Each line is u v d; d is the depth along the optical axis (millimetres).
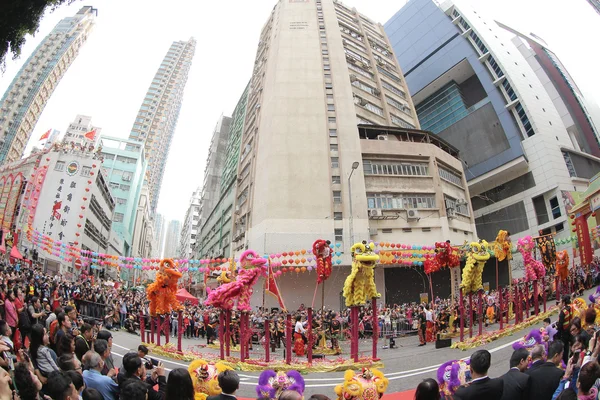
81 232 40469
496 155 51031
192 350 15922
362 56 49469
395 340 20828
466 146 55000
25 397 4820
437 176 37125
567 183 46906
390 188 36094
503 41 58531
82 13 106875
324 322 18703
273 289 17703
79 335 8461
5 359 5680
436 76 59250
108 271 61094
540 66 63688
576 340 6969
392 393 9391
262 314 22203
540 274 19469
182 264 19828
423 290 33188
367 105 44250
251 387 10383
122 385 5105
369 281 13156
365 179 36094
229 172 57000
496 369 10883
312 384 10727
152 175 128625
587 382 4625
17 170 43375
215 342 19219
